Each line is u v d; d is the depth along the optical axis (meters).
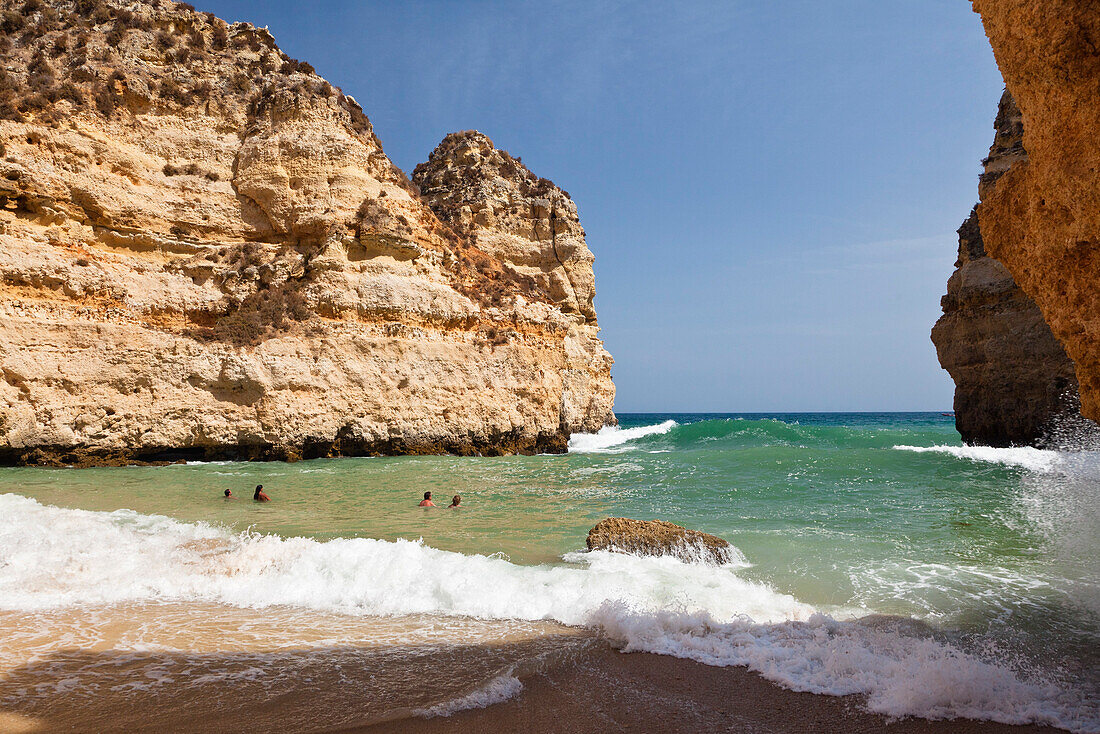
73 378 21.62
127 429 22.38
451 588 8.44
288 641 6.82
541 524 13.25
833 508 14.81
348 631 7.19
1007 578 8.98
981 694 5.44
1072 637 6.80
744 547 10.91
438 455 29.22
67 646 6.54
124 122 26.75
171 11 30.08
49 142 23.89
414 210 32.09
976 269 28.19
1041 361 24.86
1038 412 25.00
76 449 21.45
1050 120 5.85
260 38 32.06
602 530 10.88
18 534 10.66
